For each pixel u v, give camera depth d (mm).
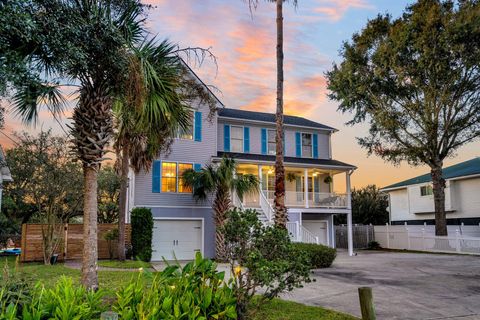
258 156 21734
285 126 23234
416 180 30562
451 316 6852
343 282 10375
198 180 17766
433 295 8695
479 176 24844
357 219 35156
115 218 30328
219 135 21719
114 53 6340
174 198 19031
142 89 6316
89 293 3523
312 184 23969
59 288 3525
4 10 5406
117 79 6605
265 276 4652
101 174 23438
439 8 20125
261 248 5281
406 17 22031
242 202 19000
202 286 3941
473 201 25422
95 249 6406
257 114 24500
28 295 3516
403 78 21266
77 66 6281
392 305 7633
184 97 7949
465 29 19094
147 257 16953
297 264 5145
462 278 11289
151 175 18812
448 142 22594
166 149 16594
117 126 14531
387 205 35688
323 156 24203
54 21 5859
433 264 15211
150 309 3258
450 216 27203
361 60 22953
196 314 3426
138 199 18453
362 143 23797
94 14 6262
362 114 23938
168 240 18734
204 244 19141
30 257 15969
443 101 21312
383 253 22219
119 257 15727
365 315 4875
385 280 10805
